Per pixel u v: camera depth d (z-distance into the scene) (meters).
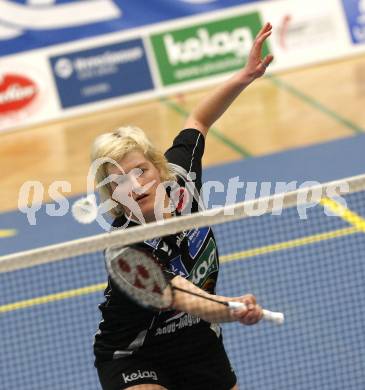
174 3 28.14
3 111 27.36
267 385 12.16
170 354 8.23
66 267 17.12
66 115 27.48
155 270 7.46
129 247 7.50
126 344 8.12
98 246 7.86
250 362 12.88
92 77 27.69
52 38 27.66
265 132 24.77
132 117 26.81
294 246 16.70
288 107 26.20
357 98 26.19
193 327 8.24
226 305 7.35
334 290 14.58
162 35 27.98
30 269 17.27
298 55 28.59
